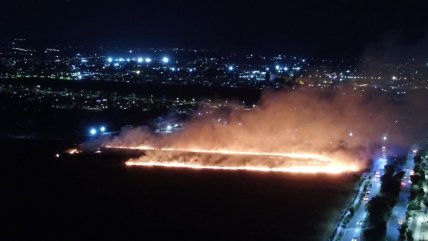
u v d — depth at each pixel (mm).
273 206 94312
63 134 150000
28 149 134625
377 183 106625
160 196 99812
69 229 84312
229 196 99812
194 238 80625
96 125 160000
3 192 101938
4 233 82500
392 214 88750
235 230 83875
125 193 101562
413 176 102438
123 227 85125
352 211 88188
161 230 83812
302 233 82375
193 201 96938
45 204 95625
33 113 173250
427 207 91438
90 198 98812
